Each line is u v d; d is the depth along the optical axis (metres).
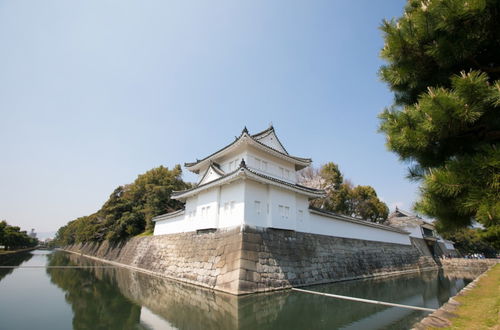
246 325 7.05
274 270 12.34
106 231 33.28
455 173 3.14
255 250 12.17
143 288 12.62
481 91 3.01
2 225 42.16
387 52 4.30
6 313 7.84
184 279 14.66
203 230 15.28
